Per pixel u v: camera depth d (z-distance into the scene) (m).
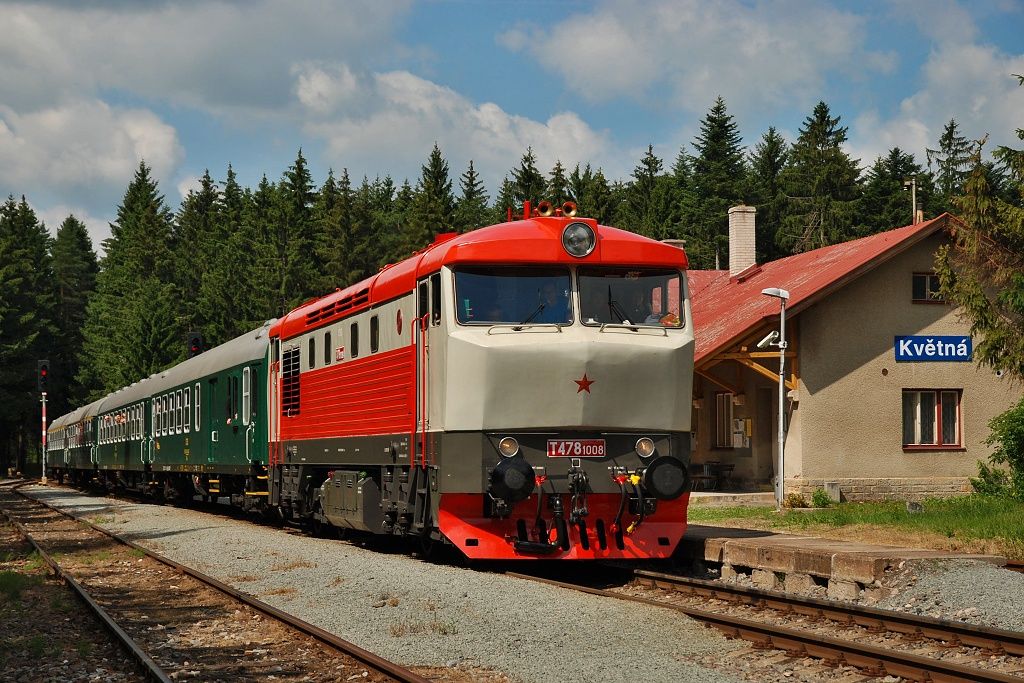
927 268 25.73
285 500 19.97
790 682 7.73
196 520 24.42
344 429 16.64
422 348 13.67
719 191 75.50
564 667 8.18
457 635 9.39
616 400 12.91
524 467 12.35
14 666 9.05
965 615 9.83
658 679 7.77
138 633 10.30
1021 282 22.69
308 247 86.56
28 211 109.31
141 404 33.59
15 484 57.22
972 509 17.28
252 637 9.84
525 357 12.64
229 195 117.38
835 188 76.94
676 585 11.88
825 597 11.60
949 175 79.50
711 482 26.70
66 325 108.94
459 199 93.69
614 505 13.11
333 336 17.34
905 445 25.59
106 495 40.81
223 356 24.42
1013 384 26.02
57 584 14.34
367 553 15.55
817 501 23.66
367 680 7.91
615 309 13.23
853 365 25.23
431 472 13.38
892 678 7.68
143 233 104.31
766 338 23.58
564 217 13.43
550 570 13.95
